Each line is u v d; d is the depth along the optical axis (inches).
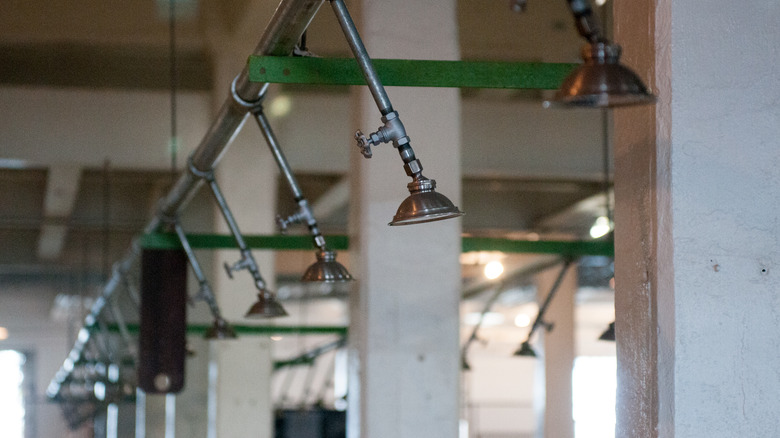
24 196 547.8
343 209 584.1
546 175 440.1
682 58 108.7
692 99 108.5
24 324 830.5
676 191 107.3
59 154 401.4
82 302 536.4
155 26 378.3
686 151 107.9
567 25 374.3
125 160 406.9
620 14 120.6
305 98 413.7
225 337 233.8
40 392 861.2
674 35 108.8
